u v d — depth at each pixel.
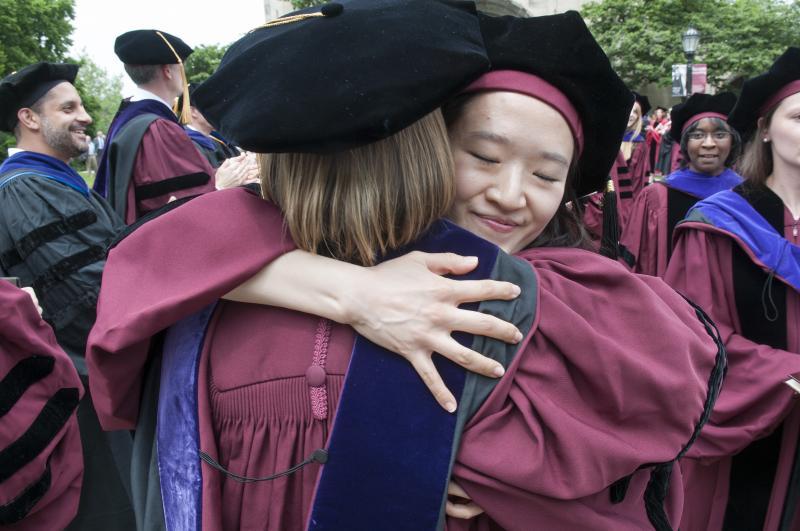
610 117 1.04
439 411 0.87
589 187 1.21
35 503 2.07
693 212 2.53
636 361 0.88
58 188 3.06
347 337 0.93
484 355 0.89
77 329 2.93
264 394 0.94
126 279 0.97
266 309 0.98
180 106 5.09
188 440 0.96
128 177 3.74
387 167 0.90
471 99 0.98
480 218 1.03
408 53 0.83
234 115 0.84
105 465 2.99
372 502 0.85
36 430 2.05
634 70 21.05
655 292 1.08
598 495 0.94
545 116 0.96
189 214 0.99
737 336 2.36
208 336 1.00
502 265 0.94
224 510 0.97
